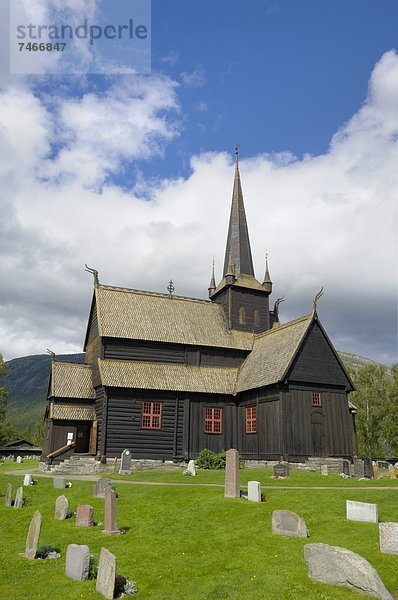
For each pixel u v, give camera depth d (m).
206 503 21.67
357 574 12.51
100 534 18.72
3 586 13.99
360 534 16.55
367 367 71.31
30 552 16.64
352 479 30.19
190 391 41.66
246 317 50.75
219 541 17.16
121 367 41.25
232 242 55.72
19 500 24.00
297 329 41.38
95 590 13.49
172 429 40.75
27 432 140.38
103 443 38.31
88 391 43.53
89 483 29.31
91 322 48.06
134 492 24.81
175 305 48.78
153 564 15.45
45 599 13.04
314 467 35.84
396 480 29.70
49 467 39.59
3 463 61.38
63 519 21.00
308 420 37.91
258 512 19.92
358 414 68.38
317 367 39.38
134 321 44.44
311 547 13.59
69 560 14.88
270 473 32.69
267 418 38.88
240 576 13.98
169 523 19.44
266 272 53.72
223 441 42.09
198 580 14.02
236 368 46.22
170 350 44.12
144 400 40.50
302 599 12.20
